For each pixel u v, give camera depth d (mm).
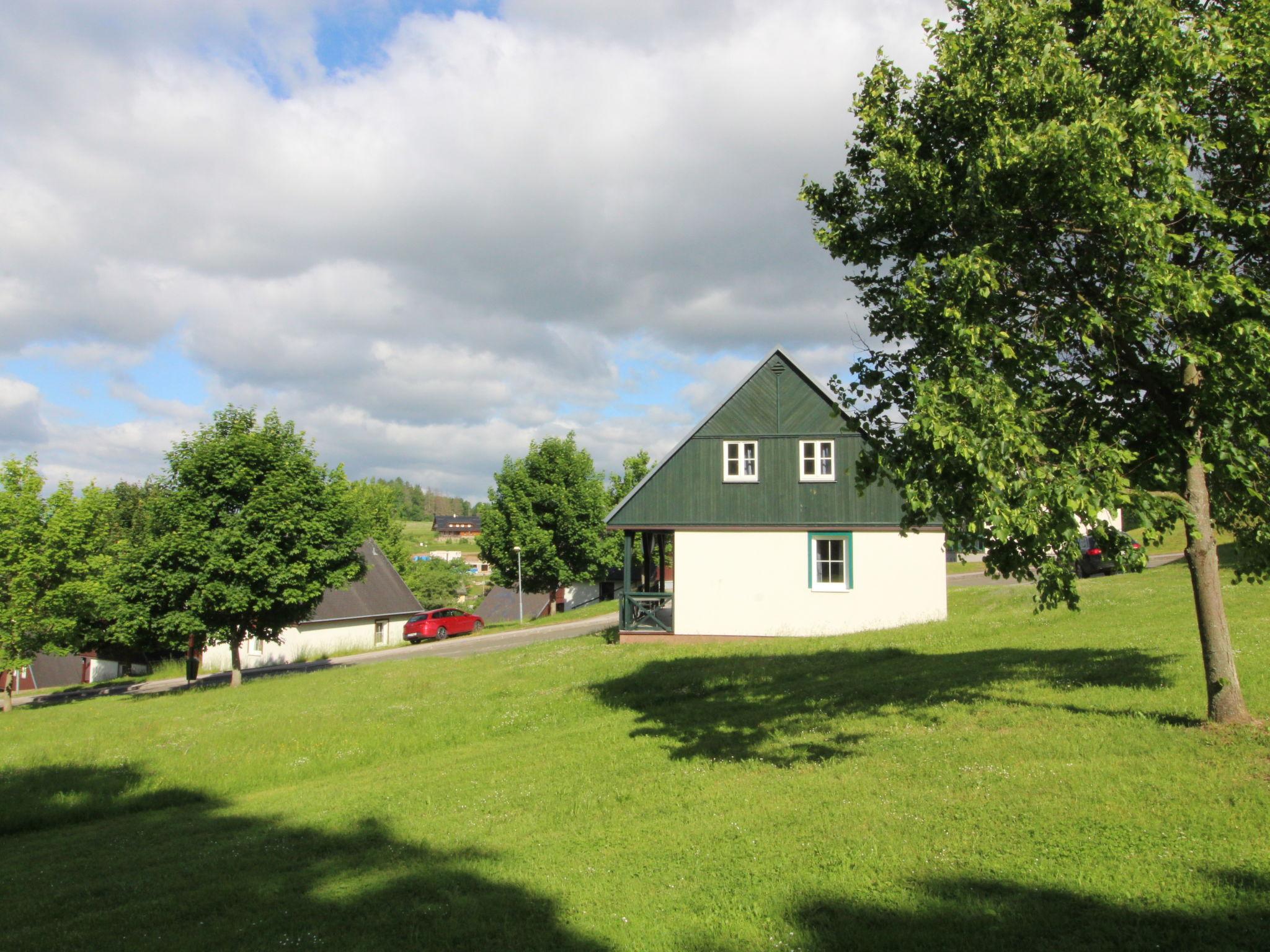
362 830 9523
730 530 25938
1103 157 7277
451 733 14906
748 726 12297
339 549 30969
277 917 6953
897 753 9242
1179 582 24766
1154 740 8250
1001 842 6332
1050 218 8164
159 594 28859
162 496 30328
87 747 16906
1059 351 8602
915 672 14719
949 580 37812
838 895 5852
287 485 29594
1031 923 5094
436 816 9773
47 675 53719
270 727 16984
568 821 8742
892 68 9109
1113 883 5449
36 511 33844
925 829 6820
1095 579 30484
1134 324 7930
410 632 46969
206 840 10062
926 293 8266
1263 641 13055
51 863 9758
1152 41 7648
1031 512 7098
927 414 7449
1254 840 5797
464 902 6750
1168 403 8422
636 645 25438
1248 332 7199
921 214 8875
